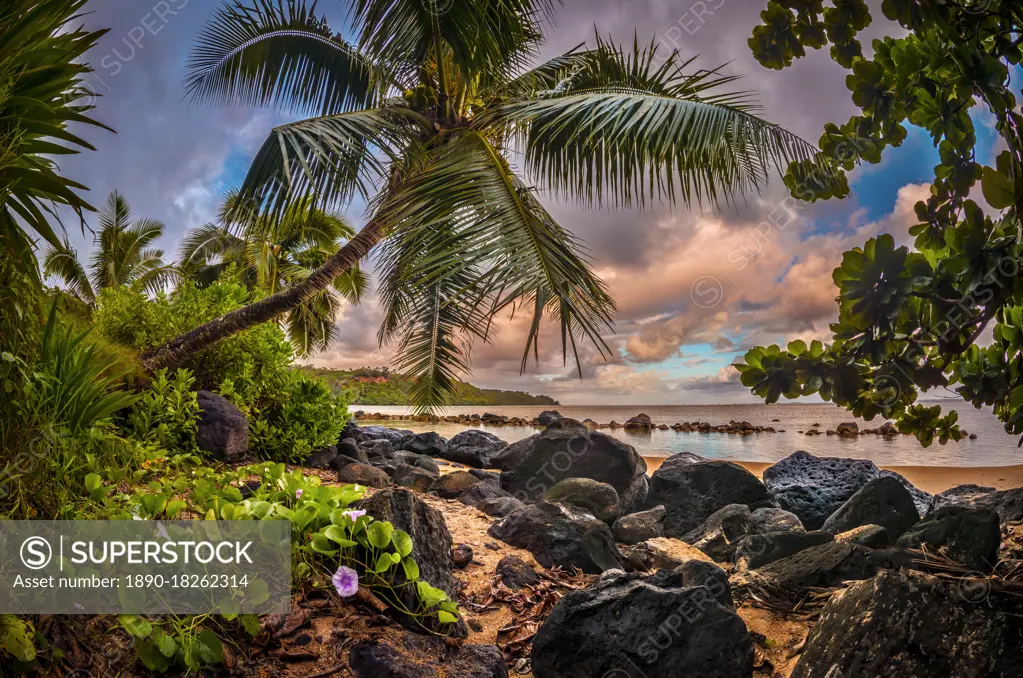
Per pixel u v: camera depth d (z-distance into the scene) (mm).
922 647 2314
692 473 6422
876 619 2496
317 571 2865
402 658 2578
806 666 2639
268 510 2879
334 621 2676
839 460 7000
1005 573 2971
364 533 2965
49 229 2791
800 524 5066
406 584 2863
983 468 11367
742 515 5219
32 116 2516
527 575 4148
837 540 4145
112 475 2846
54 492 2434
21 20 2492
